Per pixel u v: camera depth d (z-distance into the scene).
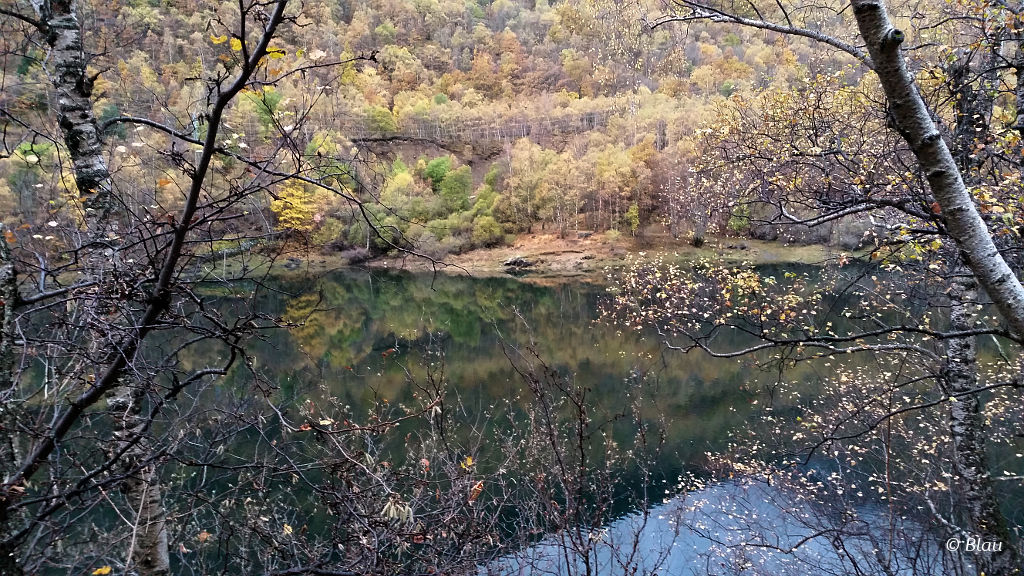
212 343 10.59
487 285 33.94
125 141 3.17
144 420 2.35
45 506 2.32
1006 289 1.98
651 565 6.07
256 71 1.78
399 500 2.54
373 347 17.23
